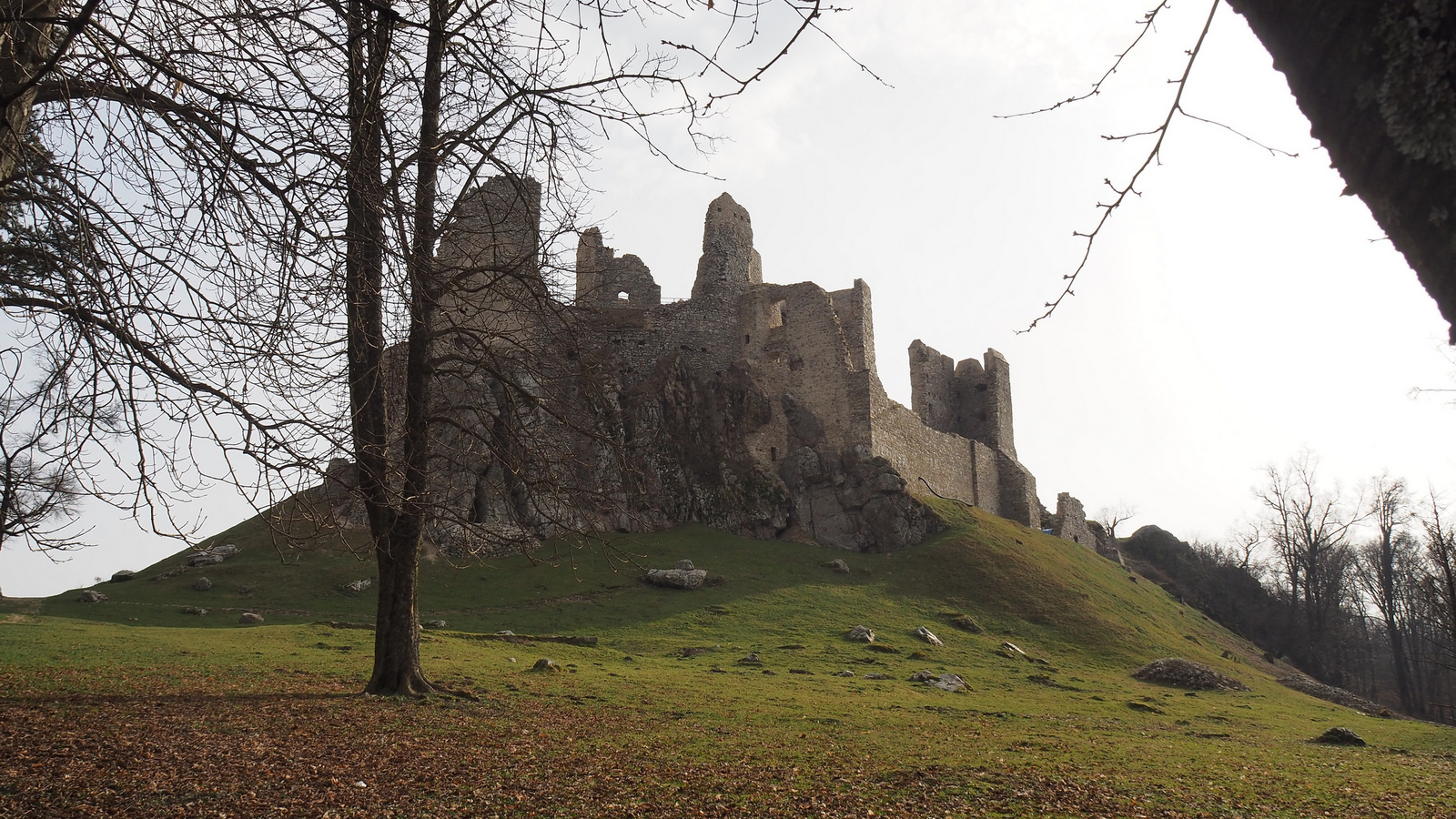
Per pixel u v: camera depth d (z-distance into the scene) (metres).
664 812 11.12
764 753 15.13
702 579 42.53
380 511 18.25
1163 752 18.50
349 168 9.20
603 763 13.55
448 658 25.25
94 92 8.62
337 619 35.72
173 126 8.71
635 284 58.34
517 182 13.03
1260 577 71.38
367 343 11.24
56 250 9.03
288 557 42.91
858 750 16.09
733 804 11.60
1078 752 17.53
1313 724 27.41
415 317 11.77
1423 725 30.23
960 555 47.59
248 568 41.66
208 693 17.33
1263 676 42.38
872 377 54.97
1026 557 49.06
